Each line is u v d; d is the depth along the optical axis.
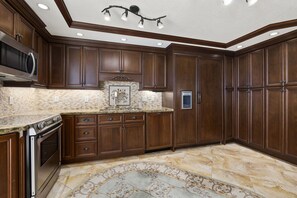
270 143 3.24
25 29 2.12
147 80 3.63
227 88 4.01
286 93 2.96
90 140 2.99
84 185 2.23
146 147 3.36
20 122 1.74
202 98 3.77
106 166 2.81
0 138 1.47
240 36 3.20
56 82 3.04
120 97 3.73
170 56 3.61
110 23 2.65
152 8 2.19
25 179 1.66
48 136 2.04
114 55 3.39
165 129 3.49
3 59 1.50
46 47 2.92
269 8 2.17
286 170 2.64
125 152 3.21
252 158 3.13
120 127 3.17
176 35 3.16
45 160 1.95
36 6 2.01
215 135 3.88
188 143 3.65
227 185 2.21
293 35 2.79
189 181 2.32
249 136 3.70
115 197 1.97
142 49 3.58
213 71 3.87
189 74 3.65
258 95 3.49
